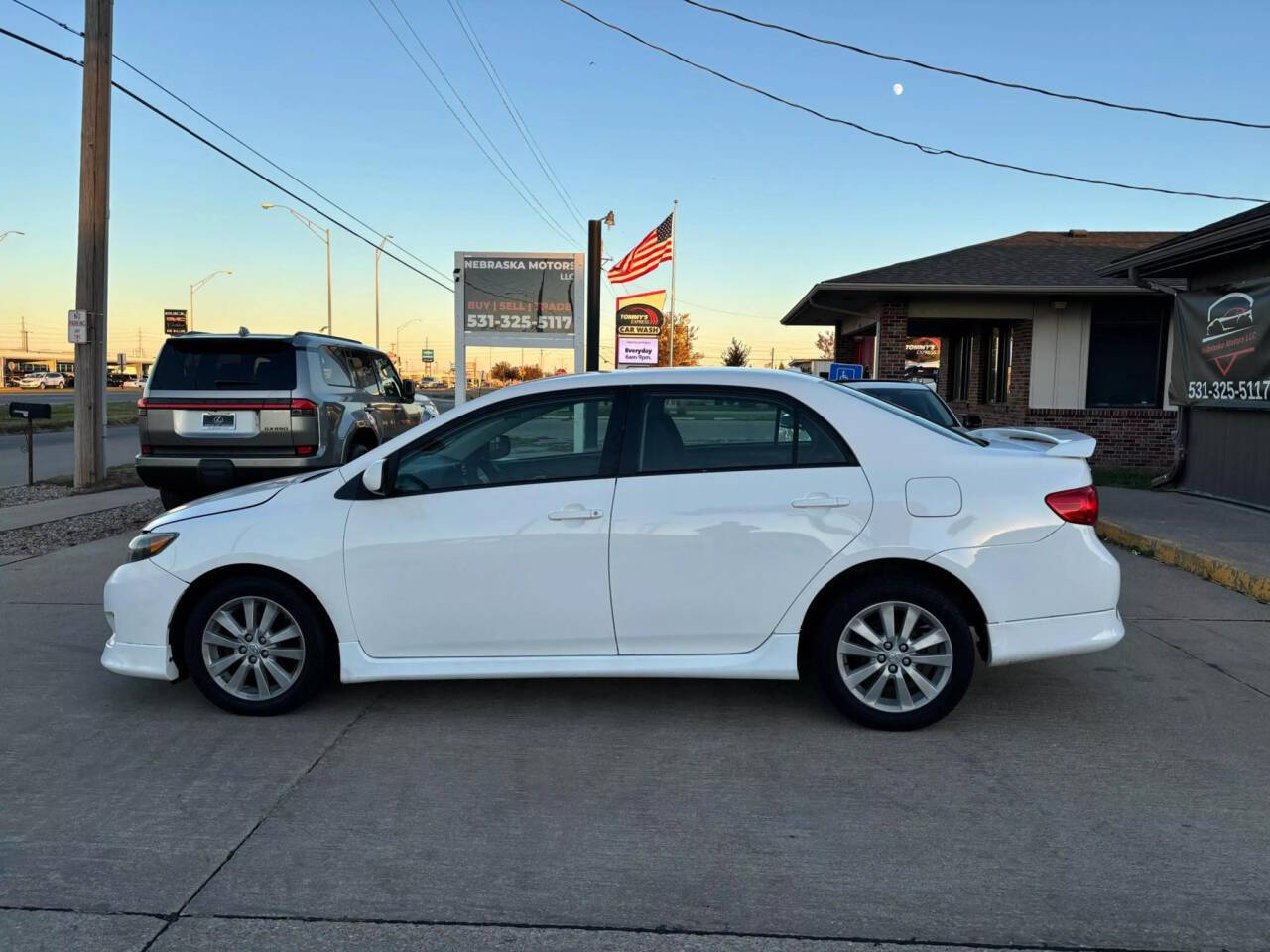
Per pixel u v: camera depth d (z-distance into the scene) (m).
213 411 9.31
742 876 3.27
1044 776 4.04
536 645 4.57
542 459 4.62
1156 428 17.89
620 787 3.96
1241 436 11.05
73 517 11.04
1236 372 10.85
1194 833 3.55
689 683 5.30
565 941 2.90
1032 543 4.39
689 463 4.54
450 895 3.15
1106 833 3.55
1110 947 2.86
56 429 29.67
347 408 10.27
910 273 18.17
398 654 4.62
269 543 4.57
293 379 9.40
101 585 7.66
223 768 4.16
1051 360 18.14
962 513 4.39
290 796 3.88
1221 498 11.44
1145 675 5.38
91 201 13.30
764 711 4.84
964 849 3.44
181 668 4.83
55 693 5.12
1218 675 5.38
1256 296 10.45
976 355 21.83
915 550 4.38
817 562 4.42
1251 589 7.23
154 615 4.67
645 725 4.66
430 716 4.79
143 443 9.43
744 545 4.43
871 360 22.59
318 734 4.55
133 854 3.43
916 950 2.85
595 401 4.64
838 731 4.57
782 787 3.95
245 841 3.52
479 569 4.52
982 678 5.34
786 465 4.50
